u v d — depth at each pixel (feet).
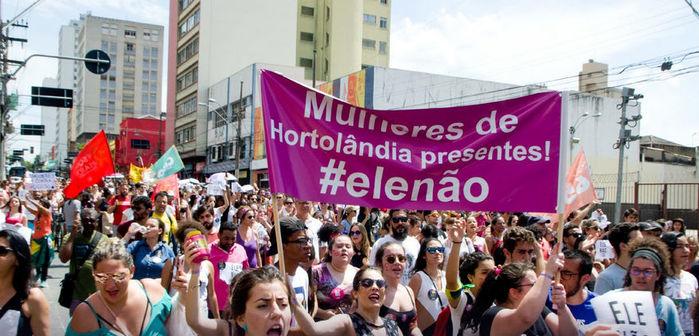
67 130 536.01
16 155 244.01
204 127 194.39
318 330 12.16
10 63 77.82
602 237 29.37
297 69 163.53
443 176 15.10
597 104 142.72
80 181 36.52
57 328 26.96
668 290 16.88
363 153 14.99
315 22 223.71
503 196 14.74
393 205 14.97
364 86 129.08
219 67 194.18
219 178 54.75
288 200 41.09
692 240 20.49
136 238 20.93
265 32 198.90
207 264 16.31
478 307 13.66
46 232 34.55
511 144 14.90
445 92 136.05
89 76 446.19
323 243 23.73
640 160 155.84
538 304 12.01
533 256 18.66
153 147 249.55
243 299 10.26
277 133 14.26
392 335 12.88
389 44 235.40
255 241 24.59
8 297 12.16
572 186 30.12
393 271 15.38
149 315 12.59
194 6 198.39
